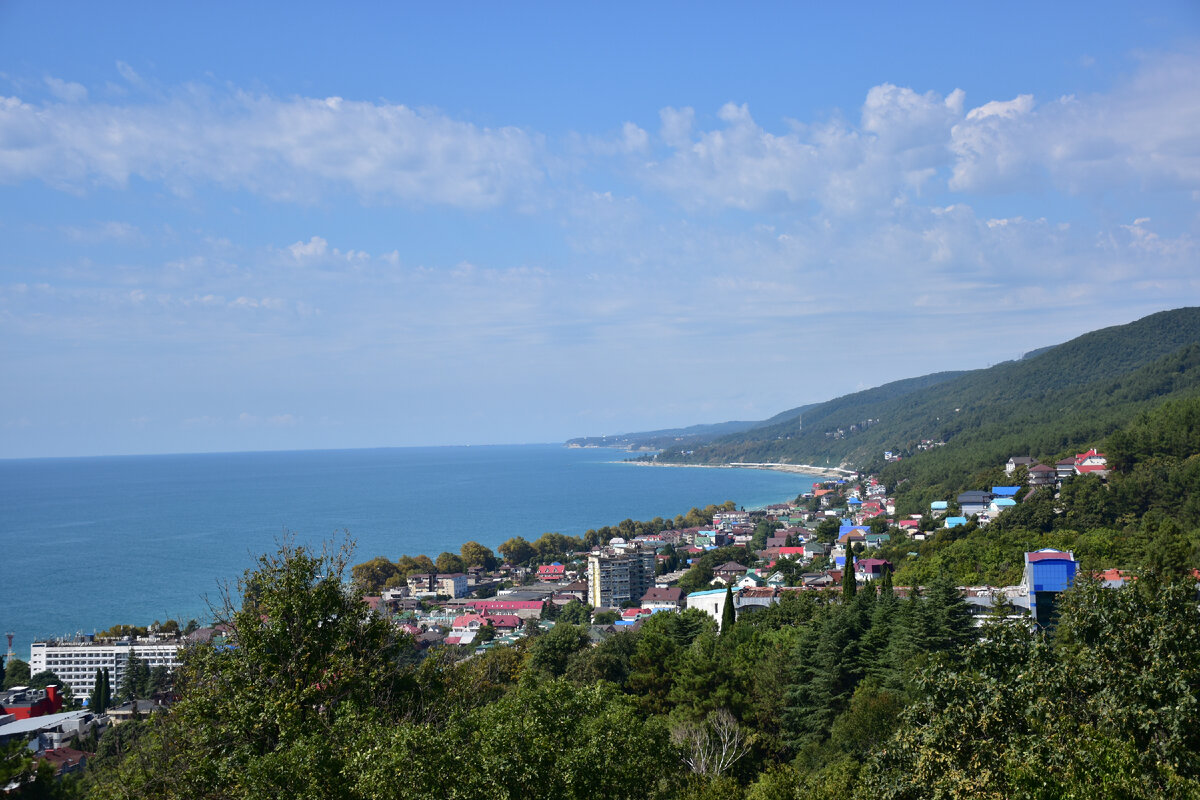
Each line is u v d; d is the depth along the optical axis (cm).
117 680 14962
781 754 6450
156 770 3284
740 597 12850
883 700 5741
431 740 3078
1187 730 2834
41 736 9456
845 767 4628
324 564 3900
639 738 3931
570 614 19612
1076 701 3148
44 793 3014
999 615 3719
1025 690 3150
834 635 6700
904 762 3366
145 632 16575
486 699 4669
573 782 3334
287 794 2902
